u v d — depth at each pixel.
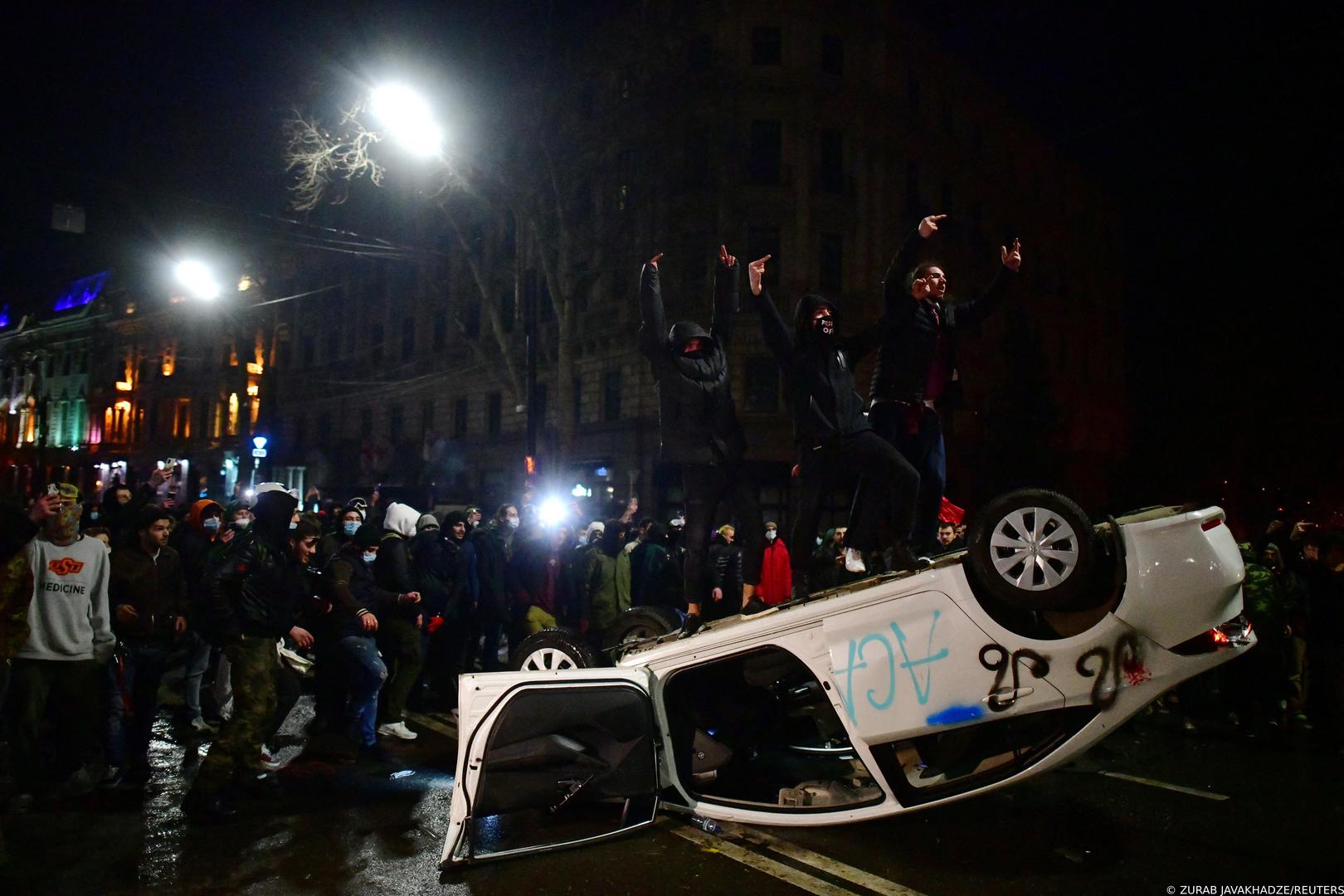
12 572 4.40
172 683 9.27
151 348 51.12
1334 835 4.88
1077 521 4.05
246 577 5.27
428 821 5.06
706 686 5.50
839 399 4.89
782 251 25.83
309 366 41.19
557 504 12.53
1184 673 3.98
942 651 4.27
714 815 4.84
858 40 27.08
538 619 9.15
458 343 33.28
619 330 26.95
